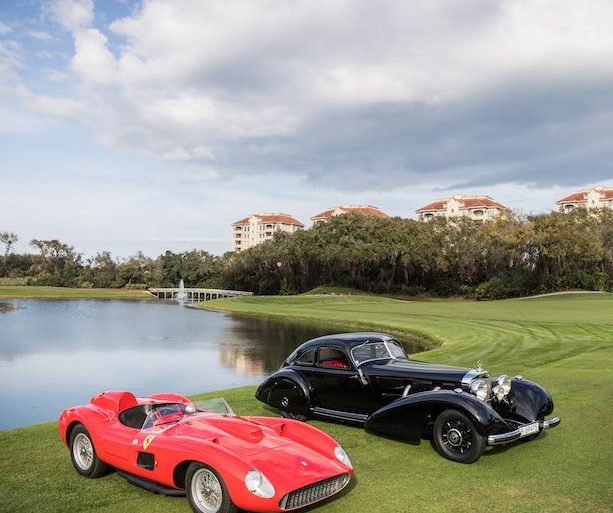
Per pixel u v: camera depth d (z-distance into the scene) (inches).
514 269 3462.1
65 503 237.5
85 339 1448.1
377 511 223.3
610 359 674.8
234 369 946.7
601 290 3085.6
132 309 2871.6
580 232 3159.5
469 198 6309.1
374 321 1688.0
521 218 3602.4
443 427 290.5
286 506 199.0
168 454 223.5
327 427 361.1
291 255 4212.6
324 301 2972.4
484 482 255.9
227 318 2190.0
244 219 7726.4
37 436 358.3
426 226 3912.4
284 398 380.8
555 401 427.8
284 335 1523.1
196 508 216.2
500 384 308.2
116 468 255.8
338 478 219.8
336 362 359.6
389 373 332.8
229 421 245.8
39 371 933.8
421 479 260.4
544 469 273.4
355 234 3993.6
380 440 328.2
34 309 2854.3
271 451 219.0
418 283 3914.9
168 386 792.9
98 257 5890.8
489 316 1657.2
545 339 968.3
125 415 268.8
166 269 5738.2
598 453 298.5
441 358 780.6
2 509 231.0
